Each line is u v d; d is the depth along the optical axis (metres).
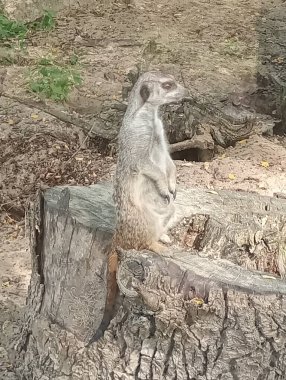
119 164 1.59
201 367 1.57
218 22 4.17
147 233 1.60
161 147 1.64
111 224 1.67
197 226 1.68
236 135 2.55
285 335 1.54
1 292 1.99
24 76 3.14
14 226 2.24
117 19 4.07
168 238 1.65
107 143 2.53
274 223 1.70
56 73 3.11
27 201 2.27
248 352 1.55
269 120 2.77
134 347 1.59
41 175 2.36
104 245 1.65
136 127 1.59
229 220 1.68
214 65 3.45
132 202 1.58
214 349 1.55
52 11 4.01
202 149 2.47
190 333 1.56
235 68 3.44
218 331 1.55
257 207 1.73
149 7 4.34
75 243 1.67
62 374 1.68
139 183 1.58
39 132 2.55
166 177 1.60
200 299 1.55
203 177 2.33
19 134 2.53
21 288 2.01
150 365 1.59
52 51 3.52
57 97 2.92
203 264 1.60
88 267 1.67
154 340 1.58
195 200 1.74
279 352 1.55
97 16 4.11
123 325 1.60
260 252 1.67
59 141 2.51
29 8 3.86
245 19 4.27
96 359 1.63
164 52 3.59
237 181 2.32
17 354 1.77
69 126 2.62
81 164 2.39
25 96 2.92
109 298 1.60
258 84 3.24
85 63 3.39
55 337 1.70
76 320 1.69
